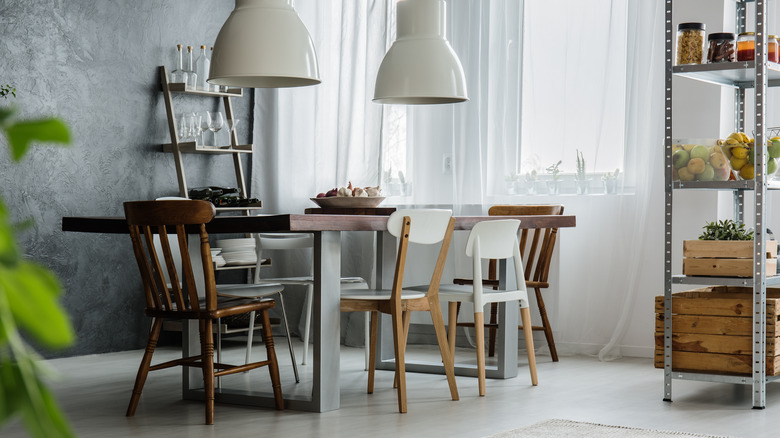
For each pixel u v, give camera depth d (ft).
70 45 15.69
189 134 17.28
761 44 11.07
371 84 18.69
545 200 16.71
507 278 13.19
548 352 16.38
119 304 16.60
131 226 10.32
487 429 9.86
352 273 18.83
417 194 17.97
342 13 19.10
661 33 15.58
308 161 19.72
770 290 12.73
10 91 14.69
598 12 16.26
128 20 16.72
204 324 10.32
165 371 14.19
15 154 0.59
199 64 17.65
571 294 16.39
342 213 13.03
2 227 0.54
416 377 13.65
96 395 12.05
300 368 14.55
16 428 9.54
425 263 17.62
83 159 15.92
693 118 15.23
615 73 16.06
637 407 11.25
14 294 0.54
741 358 11.41
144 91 17.06
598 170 16.20
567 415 10.69
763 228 11.20
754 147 11.27
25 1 14.94
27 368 0.55
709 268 11.63
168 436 9.53
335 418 10.46
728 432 9.70
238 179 18.72
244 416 10.62
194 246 11.77
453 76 12.86
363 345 17.81
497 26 17.19
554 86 16.66
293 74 10.98
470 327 17.26
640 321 15.90
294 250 19.60
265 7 11.11
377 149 18.60
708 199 15.20
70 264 15.72
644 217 15.62
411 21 13.00
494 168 17.21
